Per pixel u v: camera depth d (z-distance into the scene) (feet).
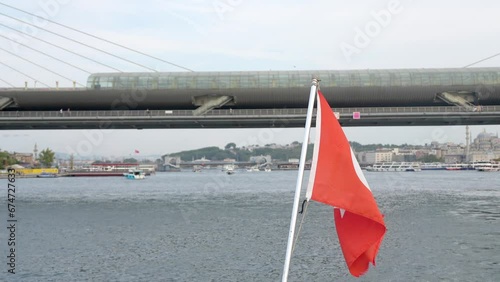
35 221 205.87
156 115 280.31
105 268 116.78
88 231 176.96
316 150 40.42
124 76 306.35
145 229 179.83
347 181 40.09
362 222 40.81
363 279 104.47
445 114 272.10
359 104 305.32
